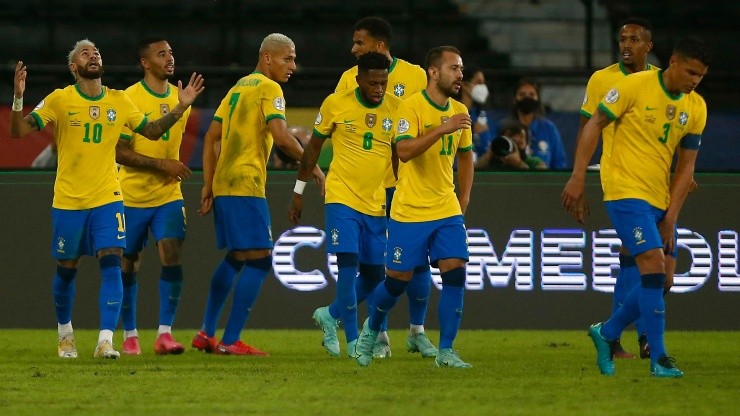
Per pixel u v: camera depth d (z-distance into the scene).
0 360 34.34
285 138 35.69
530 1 75.44
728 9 74.25
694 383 28.61
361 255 34.78
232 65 69.69
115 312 34.84
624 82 29.08
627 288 36.22
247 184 36.28
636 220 28.97
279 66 36.69
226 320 45.00
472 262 44.81
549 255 44.84
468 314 44.88
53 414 23.47
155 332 44.31
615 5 74.25
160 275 41.25
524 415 23.23
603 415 23.33
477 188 44.78
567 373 30.92
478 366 32.78
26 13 71.25
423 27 72.69
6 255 44.31
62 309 35.41
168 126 35.69
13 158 54.06
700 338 42.88
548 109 65.94
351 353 34.25
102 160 34.69
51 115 34.31
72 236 34.59
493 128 55.00
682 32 72.56
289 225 44.56
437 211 30.97
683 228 44.91
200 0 72.50
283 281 44.66
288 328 44.66
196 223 44.44
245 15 71.69
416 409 23.92
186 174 37.00
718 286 44.97
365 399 25.45
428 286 36.00
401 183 31.41
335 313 36.78
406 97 37.22
